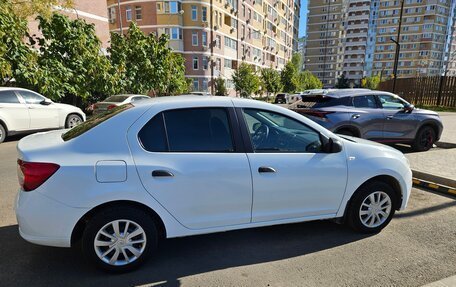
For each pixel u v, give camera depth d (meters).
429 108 21.56
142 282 2.77
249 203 3.11
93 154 2.71
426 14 90.81
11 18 10.52
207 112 3.09
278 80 48.88
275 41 64.06
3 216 4.07
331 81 106.19
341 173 3.41
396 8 94.56
